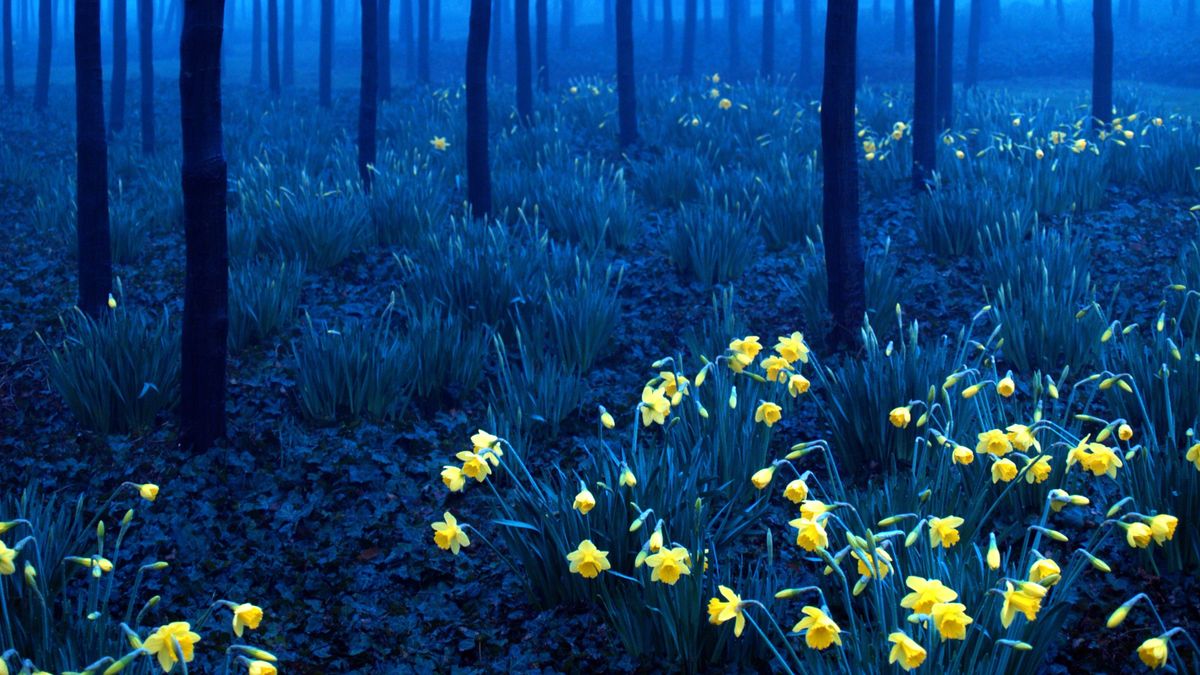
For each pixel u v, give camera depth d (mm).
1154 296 6820
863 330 5070
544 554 3896
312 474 5137
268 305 6668
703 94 15469
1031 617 2635
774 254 8328
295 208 8320
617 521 3725
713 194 9086
